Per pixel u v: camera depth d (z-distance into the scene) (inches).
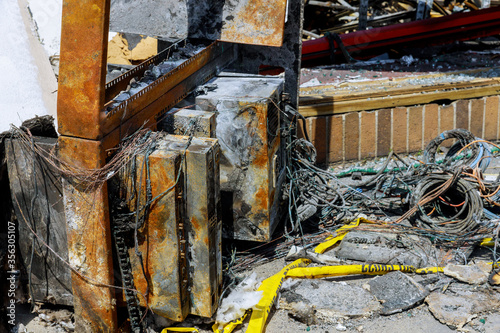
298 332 156.8
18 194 151.3
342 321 159.3
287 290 169.9
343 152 253.8
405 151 260.4
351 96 247.3
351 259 188.2
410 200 202.2
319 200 215.9
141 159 137.0
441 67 285.7
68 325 158.2
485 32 300.7
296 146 210.4
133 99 143.2
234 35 188.1
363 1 311.4
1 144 147.1
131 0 195.9
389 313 161.0
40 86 227.1
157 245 143.8
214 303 155.5
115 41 248.1
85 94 128.5
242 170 174.1
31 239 155.9
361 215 209.6
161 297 149.3
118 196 141.9
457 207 212.4
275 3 180.4
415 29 297.0
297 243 196.9
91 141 132.3
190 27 191.8
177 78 165.3
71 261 146.9
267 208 176.6
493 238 187.9
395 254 183.9
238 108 166.9
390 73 278.8
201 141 145.6
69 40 126.2
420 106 256.4
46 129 157.6
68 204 141.1
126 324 156.2
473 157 221.3
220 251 156.6
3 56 225.1
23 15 234.2
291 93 212.5
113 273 147.0
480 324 155.9
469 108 261.9
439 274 177.3
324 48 292.4
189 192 141.9
